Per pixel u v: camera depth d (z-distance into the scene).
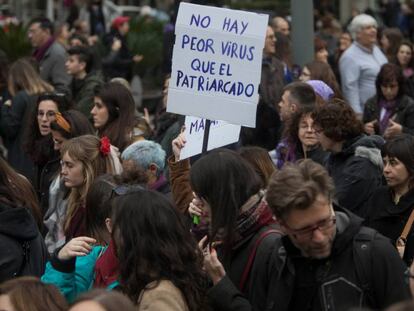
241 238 6.40
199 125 8.85
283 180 5.60
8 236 7.62
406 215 8.50
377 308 5.86
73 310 4.82
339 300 5.81
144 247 5.99
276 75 14.31
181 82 8.53
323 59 17.91
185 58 8.51
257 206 6.40
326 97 12.45
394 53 18.02
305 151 10.53
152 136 13.00
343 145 9.53
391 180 8.59
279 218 5.66
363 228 5.95
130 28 25.73
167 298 5.91
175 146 8.80
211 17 8.45
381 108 13.24
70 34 26.53
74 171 9.22
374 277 5.82
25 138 11.91
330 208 5.65
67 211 9.42
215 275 6.27
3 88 15.34
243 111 8.43
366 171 9.32
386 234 8.62
